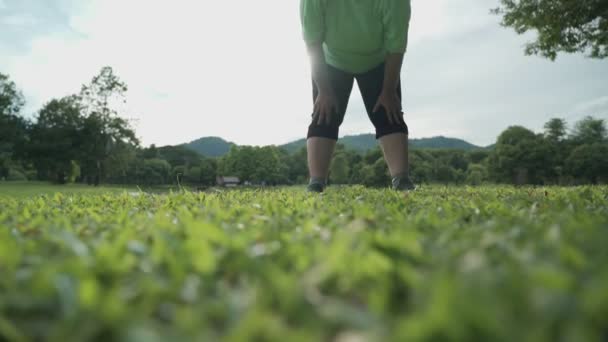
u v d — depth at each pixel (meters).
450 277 0.78
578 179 67.88
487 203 2.71
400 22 4.79
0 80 51.03
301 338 0.58
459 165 103.00
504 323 0.60
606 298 0.61
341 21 5.00
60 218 2.15
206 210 2.43
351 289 0.88
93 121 52.25
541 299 0.66
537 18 15.52
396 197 3.51
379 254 1.03
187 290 0.84
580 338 0.55
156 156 109.19
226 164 99.62
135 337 0.62
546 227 1.50
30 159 54.59
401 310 0.76
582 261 0.95
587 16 15.06
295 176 112.19
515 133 71.88
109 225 1.91
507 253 1.09
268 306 0.75
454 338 0.55
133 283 0.93
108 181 80.50
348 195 4.13
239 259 1.05
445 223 1.70
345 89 5.59
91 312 0.71
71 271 0.92
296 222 1.87
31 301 0.79
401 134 5.34
